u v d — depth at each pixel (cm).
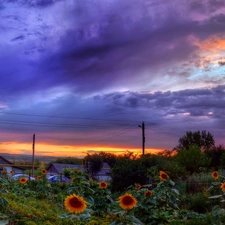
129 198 655
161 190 1040
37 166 4644
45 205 1157
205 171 2652
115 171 1952
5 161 5094
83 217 641
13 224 779
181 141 4788
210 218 872
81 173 1230
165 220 968
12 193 1249
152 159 2077
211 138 4688
